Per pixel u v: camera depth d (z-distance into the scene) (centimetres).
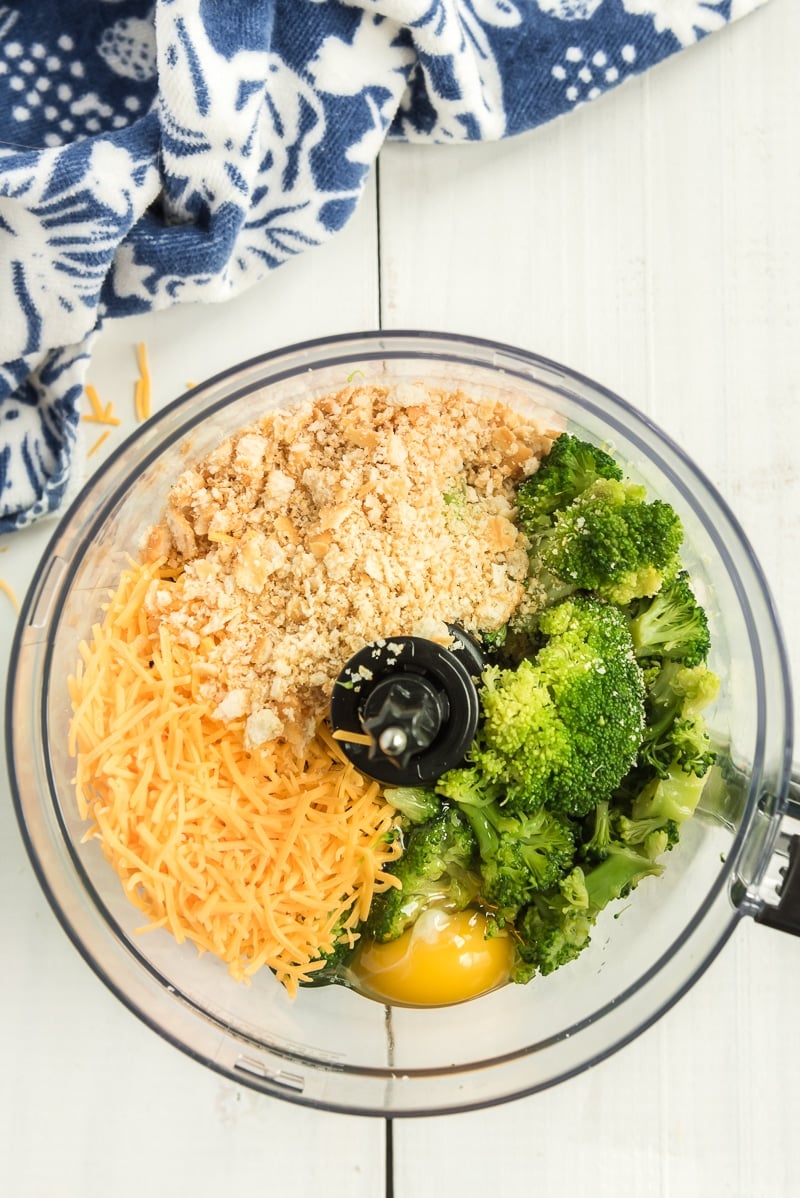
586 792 43
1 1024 49
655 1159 50
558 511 45
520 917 44
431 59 48
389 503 44
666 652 44
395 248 51
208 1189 49
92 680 44
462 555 44
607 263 51
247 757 43
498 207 51
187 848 42
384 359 47
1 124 49
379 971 44
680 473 47
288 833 42
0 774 49
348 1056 47
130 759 43
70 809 45
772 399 51
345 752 42
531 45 49
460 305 51
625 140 51
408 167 51
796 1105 50
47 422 50
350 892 43
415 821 43
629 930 47
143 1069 49
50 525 50
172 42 45
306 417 45
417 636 43
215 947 43
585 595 44
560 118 51
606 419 47
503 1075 46
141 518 46
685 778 44
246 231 49
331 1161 49
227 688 43
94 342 50
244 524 44
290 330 51
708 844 47
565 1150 50
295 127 48
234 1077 46
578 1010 47
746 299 51
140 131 47
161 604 44
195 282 49
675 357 51
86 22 49
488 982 45
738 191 51
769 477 51
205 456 46
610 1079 50
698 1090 50
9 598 50
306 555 44
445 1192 49
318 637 43
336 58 47
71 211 46
